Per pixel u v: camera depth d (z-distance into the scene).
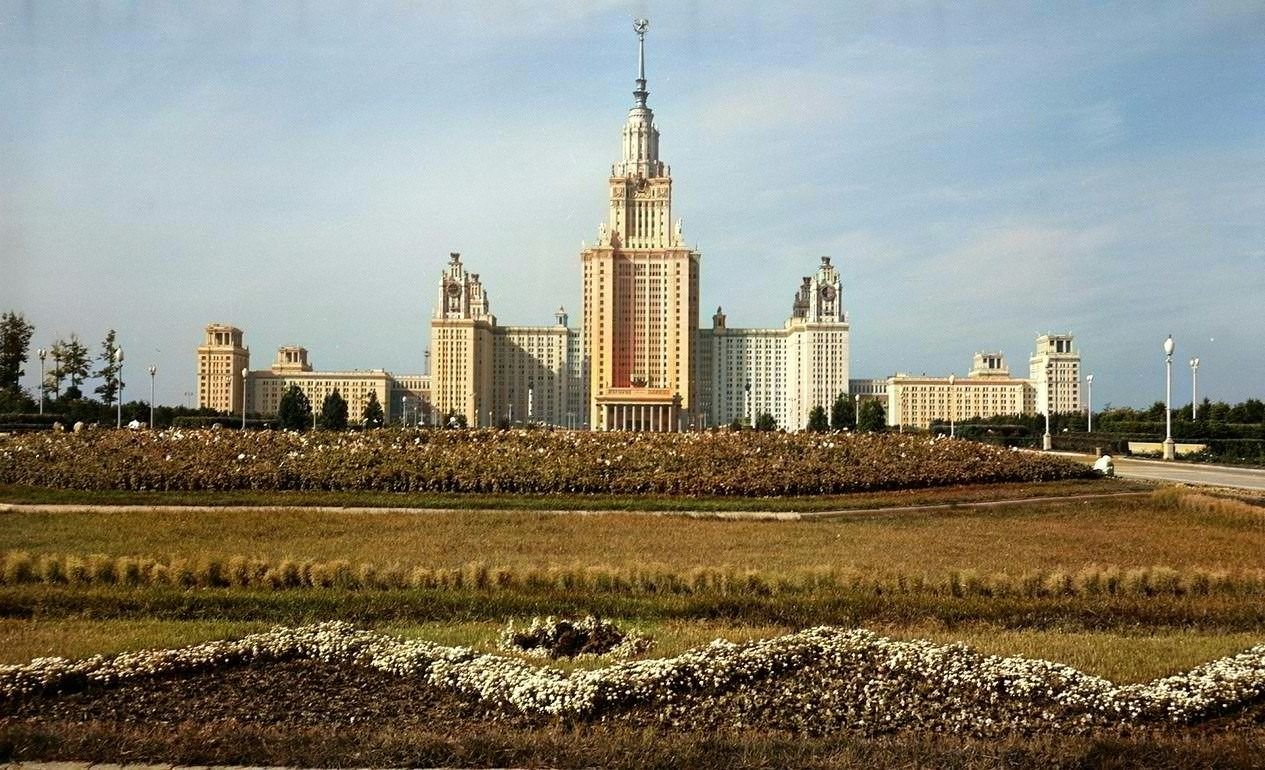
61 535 33.69
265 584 26.00
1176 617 23.00
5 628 21.33
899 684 17.39
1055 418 159.25
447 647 19.17
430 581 26.05
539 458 53.00
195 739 14.45
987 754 14.30
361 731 15.00
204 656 18.53
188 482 47.28
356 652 19.16
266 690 17.22
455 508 42.69
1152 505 45.94
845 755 14.20
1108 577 25.97
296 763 13.88
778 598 24.09
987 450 59.81
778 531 36.09
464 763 13.91
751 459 54.06
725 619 22.80
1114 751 14.34
